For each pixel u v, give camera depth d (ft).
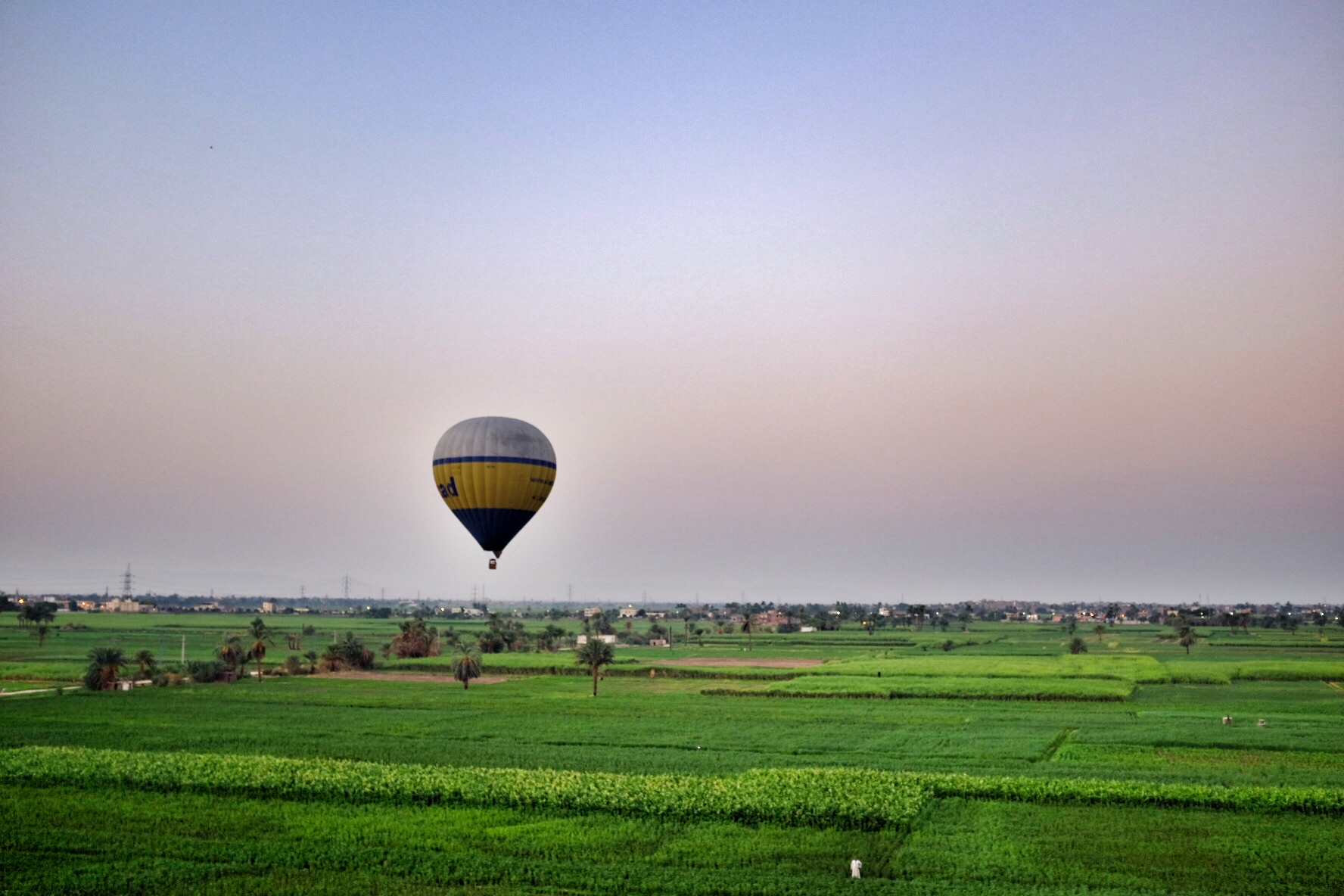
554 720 274.36
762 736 241.76
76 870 128.16
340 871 130.21
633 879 125.80
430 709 300.40
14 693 342.03
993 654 568.00
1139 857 135.54
